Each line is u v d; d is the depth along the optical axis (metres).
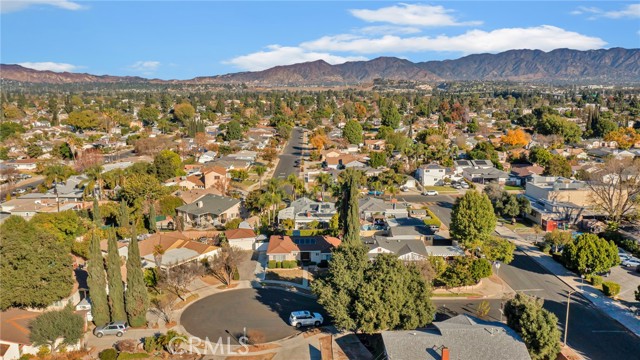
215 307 61.34
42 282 55.31
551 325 46.56
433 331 46.62
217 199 106.69
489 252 73.81
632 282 70.62
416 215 102.56
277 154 185.12
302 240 80.88
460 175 146.12
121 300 55.69
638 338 54.41
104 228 90.00
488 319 58.12
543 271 74.62
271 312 60.09
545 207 102.50
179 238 80.81
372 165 151.88
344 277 52.78
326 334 54.22
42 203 110.38
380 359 46.31
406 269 53.53
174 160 145.00
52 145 188.88
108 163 158.12
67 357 48.69
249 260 78.81
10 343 48.38
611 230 90.19
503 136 197.75
